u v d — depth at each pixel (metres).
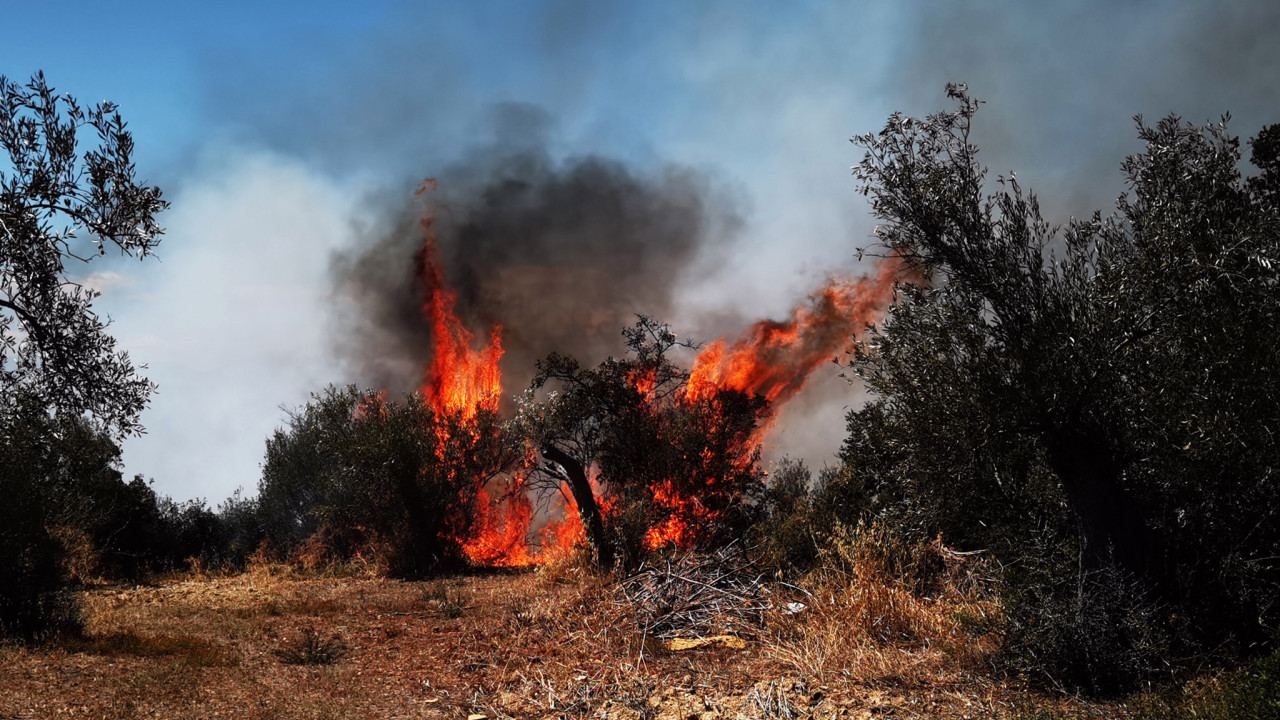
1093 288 7.66
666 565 11.95
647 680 7.96
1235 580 7.49
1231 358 6.94
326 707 7.50
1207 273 7.11
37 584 10.91
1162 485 7.87
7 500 10.29
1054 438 7.77
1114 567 7.32
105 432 8.30
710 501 18.38
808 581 10.77
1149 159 8.27
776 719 6.46
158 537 24.16
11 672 8.62
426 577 19.30
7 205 6.83
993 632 7.80
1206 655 6.97
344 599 15.35
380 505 20.34
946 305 8.04
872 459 11.79
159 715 7.16
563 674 8.30
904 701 6.63
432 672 8.91
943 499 8.77
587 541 16.08
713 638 9.62
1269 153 11.01
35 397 7.99
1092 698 6.68
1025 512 8.98
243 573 22.22
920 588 9.89
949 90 8.56
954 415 7.80
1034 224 8.11
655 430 19.52
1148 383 7.44
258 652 10.09
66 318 7.75
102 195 7.30
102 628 11.73
